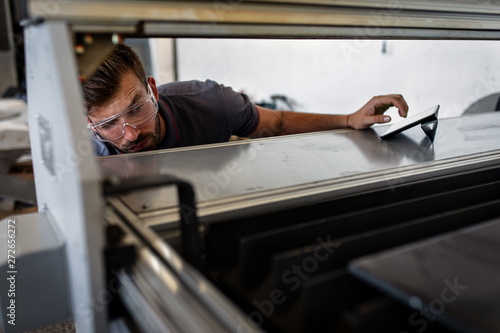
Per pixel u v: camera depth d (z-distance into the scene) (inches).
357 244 18.2
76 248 18.3
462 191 24.0
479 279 14.6
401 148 34.0
